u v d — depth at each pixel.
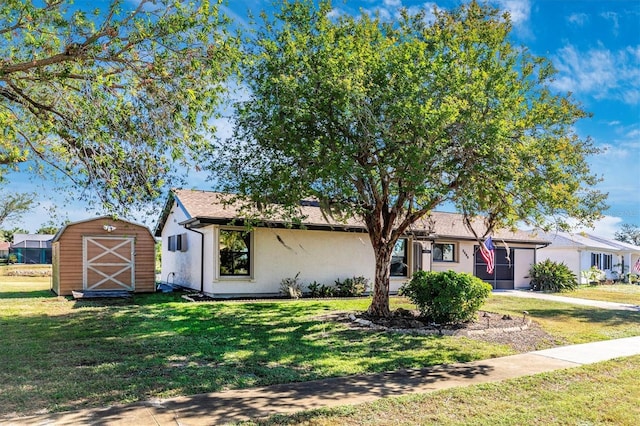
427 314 11.51
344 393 5.96
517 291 22.78
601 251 33.47
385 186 11.71
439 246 22.75
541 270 23.92
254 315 12.47
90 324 10.73
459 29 10.56
